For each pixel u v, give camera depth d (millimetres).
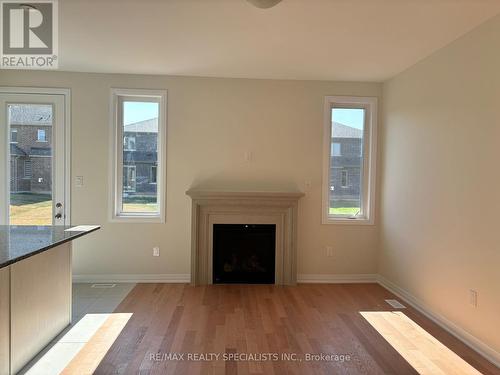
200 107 4141
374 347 2611
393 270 3947
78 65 3762
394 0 2311
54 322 2646
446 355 2506
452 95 2932
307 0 2324
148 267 4152
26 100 3973
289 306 3438
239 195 3990
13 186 4000
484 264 2541
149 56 3457
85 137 4047
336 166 4359
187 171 4156
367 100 4258
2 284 2000
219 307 3377
